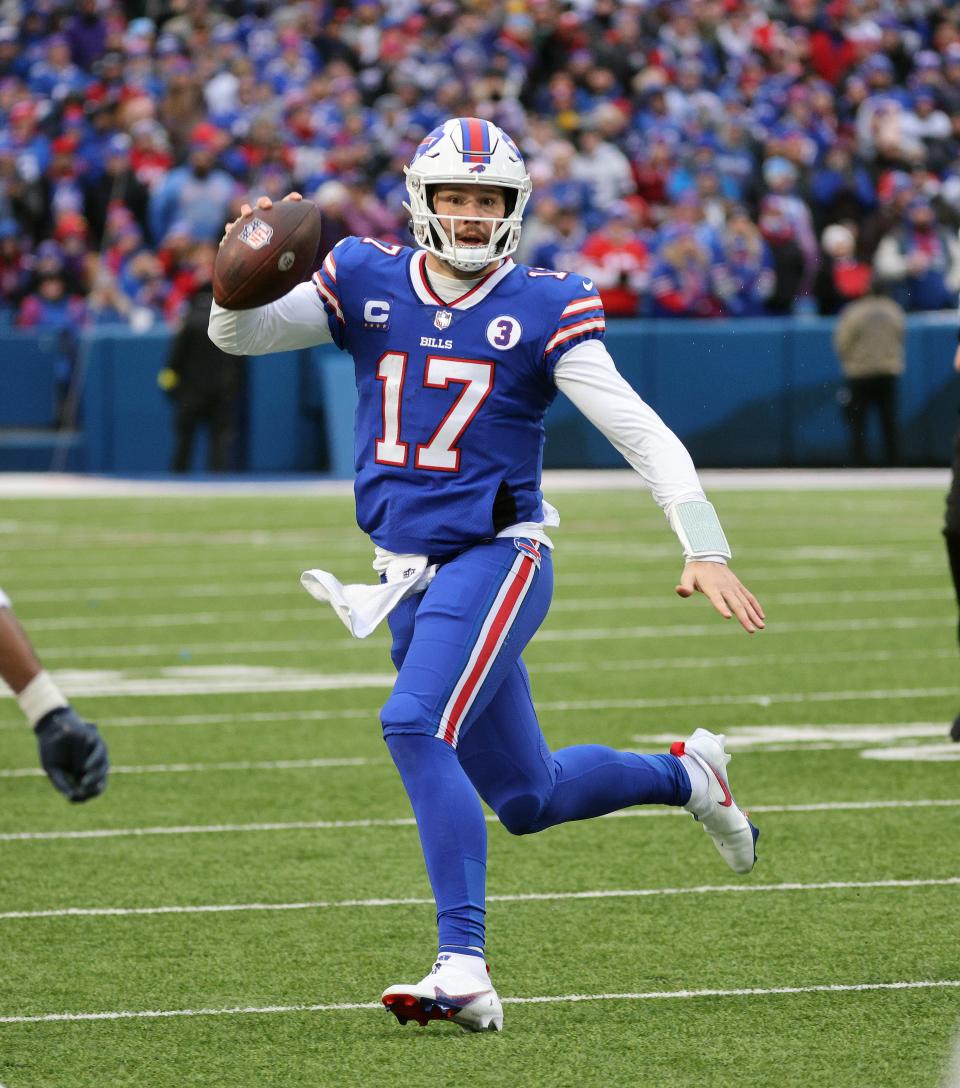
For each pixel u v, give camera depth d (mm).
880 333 69500
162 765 25312
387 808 22844
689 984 15898
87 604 40875
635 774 16406
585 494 64688
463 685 14633
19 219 76688
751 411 70438
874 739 26516
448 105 77188
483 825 14500
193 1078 13625
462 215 14859
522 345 14930
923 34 92625
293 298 15375
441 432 15047
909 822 21766
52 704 12453
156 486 67625
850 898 18641
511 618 14906
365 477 15414
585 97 81375
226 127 77438
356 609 14891
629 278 70562
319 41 83125
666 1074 13609
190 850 20797
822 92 85000
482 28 83250
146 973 16328
